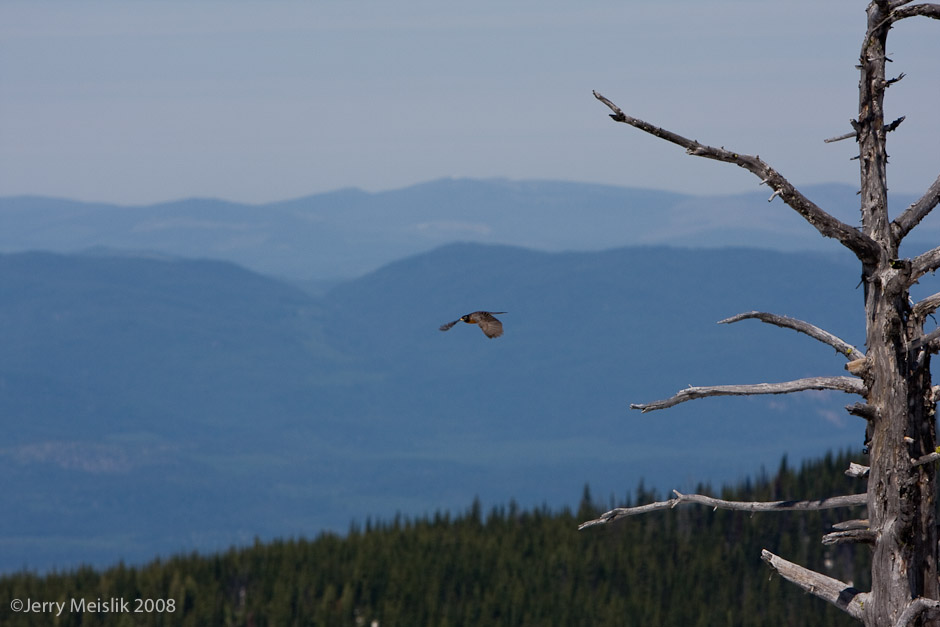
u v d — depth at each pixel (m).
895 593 11.02
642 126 10.46
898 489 11.04
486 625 133.38
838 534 11.29
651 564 138.00
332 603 142.88
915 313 11.28
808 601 119.88
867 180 11.41
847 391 11.35
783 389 11.12
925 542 11.12
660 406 10.91
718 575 130.50
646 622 124.56
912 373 11.23
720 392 10.88
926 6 10.77
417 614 137.38
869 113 11.35
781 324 11.61
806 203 10.92
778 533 131.12
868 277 11.35
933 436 11.26
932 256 10.73
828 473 135.62
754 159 10.86
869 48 11.30
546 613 132.62
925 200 11.22
